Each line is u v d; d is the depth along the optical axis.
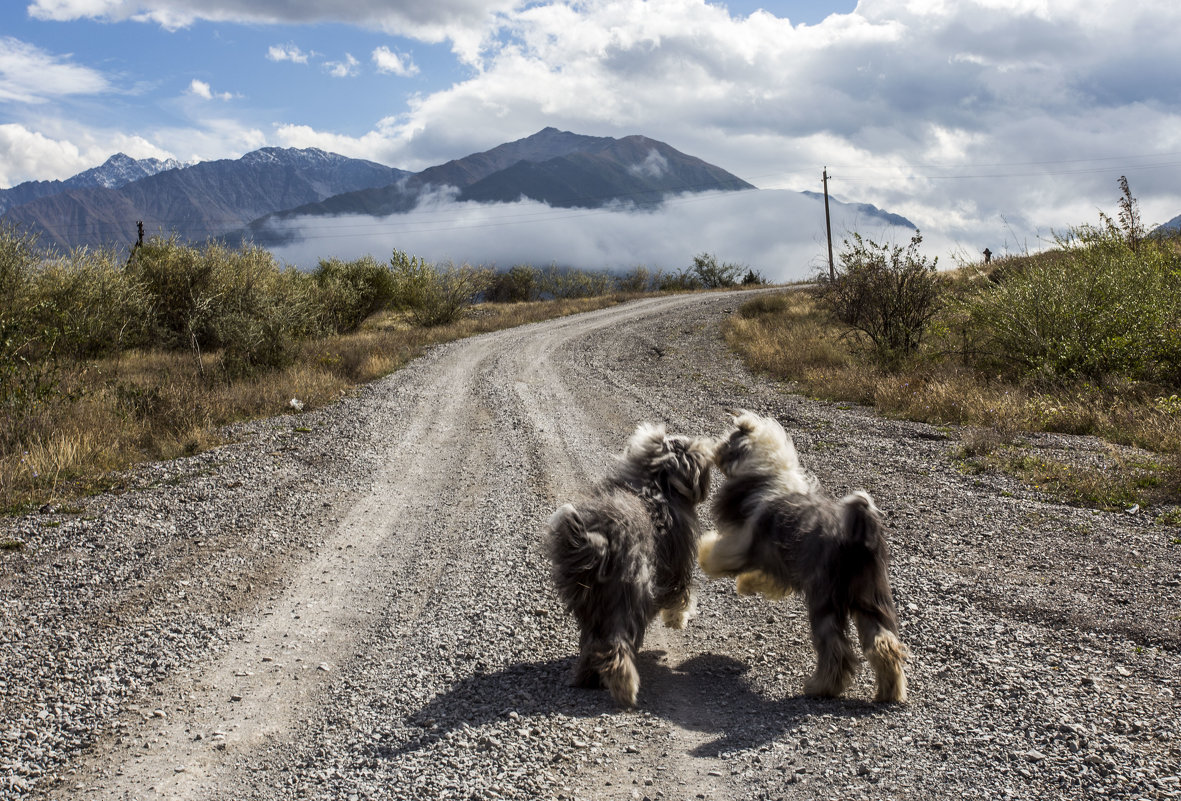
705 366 21.28
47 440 10.19
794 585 4.37
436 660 5.07
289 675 4.93
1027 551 6.52
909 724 3.86
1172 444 9.67
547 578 6.55
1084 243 17.05
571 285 58.97
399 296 34.72
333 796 3.47
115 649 5.24
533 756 3.69
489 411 15.40
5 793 3.61
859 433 11.99
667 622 5.28
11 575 6.52
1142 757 3.44
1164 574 5.82
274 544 7.55
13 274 19.28
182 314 23.69
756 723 3.97
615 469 5.02
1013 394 13.21
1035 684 4.23
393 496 9.46
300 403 15.31
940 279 19.88
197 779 3.71
